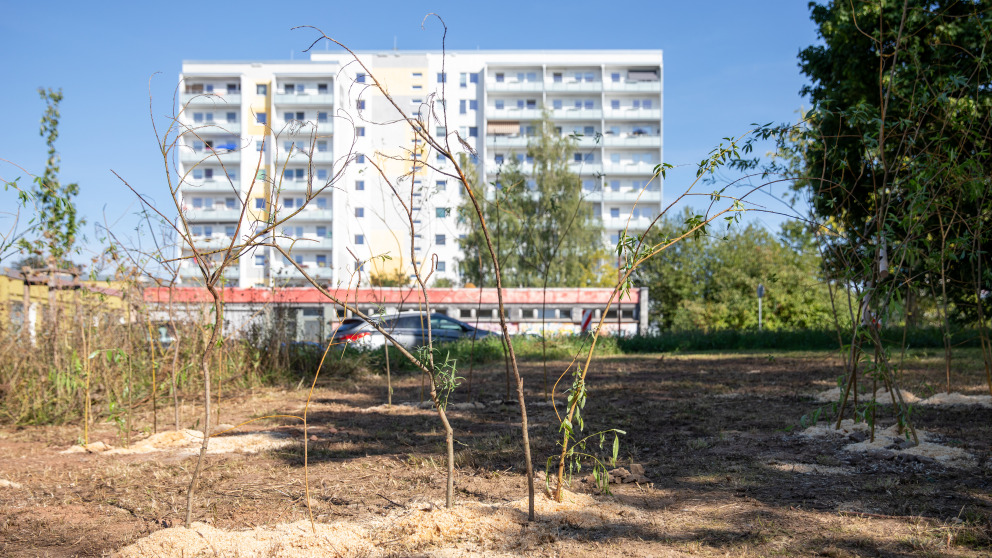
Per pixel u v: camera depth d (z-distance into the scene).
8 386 7.34
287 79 60.22
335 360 11.98
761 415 6.88
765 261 29.77
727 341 20.14
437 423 6.93
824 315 27.78
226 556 3.04
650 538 3.25
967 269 9.91
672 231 32.62
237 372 9.96
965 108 5.88
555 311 21.77
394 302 20.08
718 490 4.12
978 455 4.80
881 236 5.39
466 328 17.80
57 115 12.29
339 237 55.66
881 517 3.51
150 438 6.09
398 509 3.77
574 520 3.49
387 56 62.28
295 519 3.61
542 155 36.56
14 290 9.91
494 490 4.14
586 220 36.91
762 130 5.54
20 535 3.44
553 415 7.31
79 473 4.84
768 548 3.10
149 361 8.74
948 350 7.55
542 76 68.69
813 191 6.29
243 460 5.19
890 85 5.38
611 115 68.31
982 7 7.01
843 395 5.90
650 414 7.12
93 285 7.86
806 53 17.72
